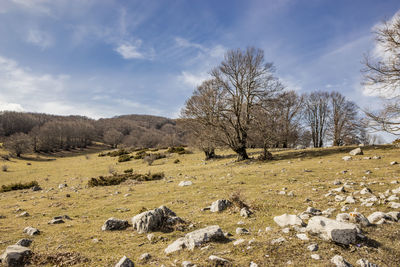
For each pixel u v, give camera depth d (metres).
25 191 20.25
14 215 9.95
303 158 23.53
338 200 8.23
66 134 116.62
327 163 18.59
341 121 42.91
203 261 4.07
